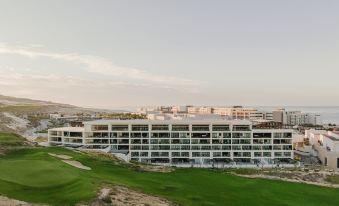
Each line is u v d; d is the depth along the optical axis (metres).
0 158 94.88
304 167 153.75
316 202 87.44
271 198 83.62
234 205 71.69
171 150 172.88
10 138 131.62
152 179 84.50
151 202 59.06
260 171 132.50
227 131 173.75
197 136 174.00
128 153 160.88
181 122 173.75
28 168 72.81
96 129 173.00
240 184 93.50
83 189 59.47
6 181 63.53
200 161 169.00
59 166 77.62
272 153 174.25
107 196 56.94
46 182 64.12
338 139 178.75
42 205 51.69
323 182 120.62
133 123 173.00
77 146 168.88
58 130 175.62
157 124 173.38
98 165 94.88
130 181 77.19
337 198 94.62
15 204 50.94
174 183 83.31
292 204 81.69
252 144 174.00
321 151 180.50
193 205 64.62
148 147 172.88
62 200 54.75
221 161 169.88
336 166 167.88
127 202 56.34
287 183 104.31
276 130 174.38
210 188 84.12
